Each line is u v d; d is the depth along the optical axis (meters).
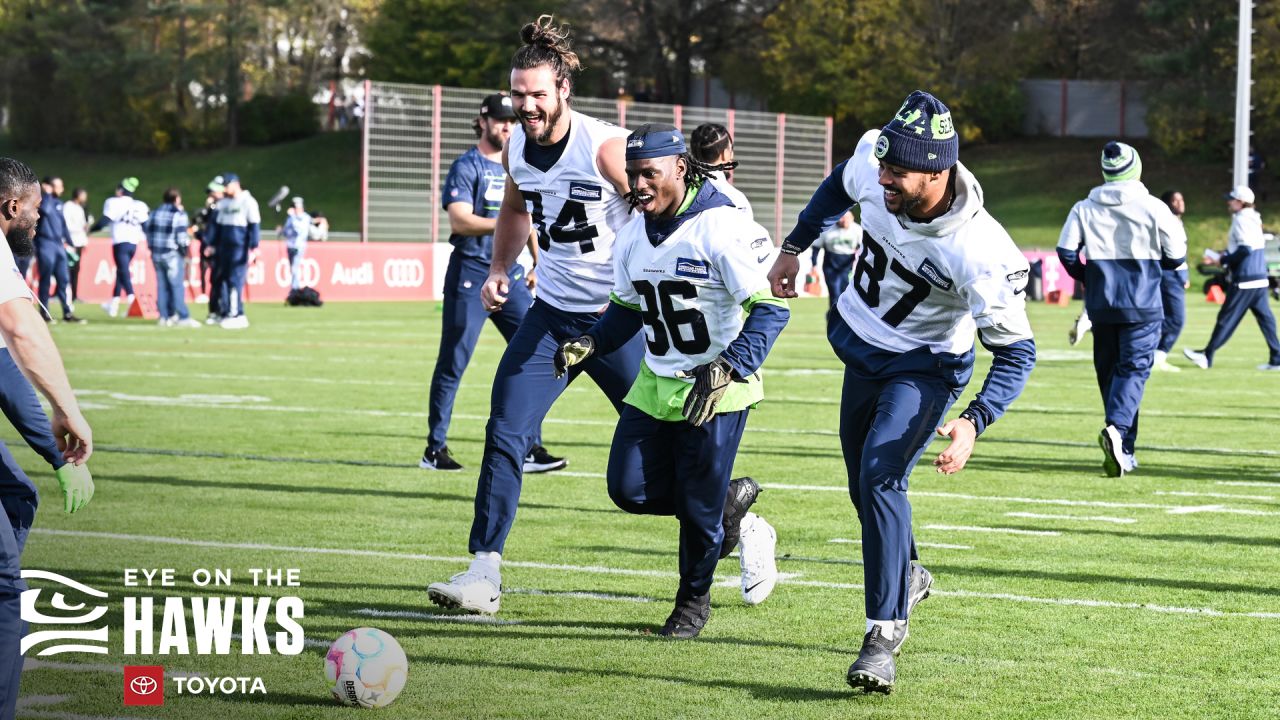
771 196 80.12
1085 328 21.12
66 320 51.06
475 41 128.25
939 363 10.76
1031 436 25.38
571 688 10.39
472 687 10.40
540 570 14.45
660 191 11.29
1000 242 10.27
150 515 17.28
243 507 17.88
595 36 128.25
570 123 13.29
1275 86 106.44
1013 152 124.44
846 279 48.22
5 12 151.62
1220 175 112.75
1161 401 31.11
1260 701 10.11
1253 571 14.58
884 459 10.43
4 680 8.45
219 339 44.84
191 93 151.50
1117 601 13.27
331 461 21.69
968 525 17.03
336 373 35.06
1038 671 10.91
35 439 10.29
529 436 12.97
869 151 10.94
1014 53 124.88
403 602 13.09
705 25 129.88
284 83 153.75
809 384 34.03
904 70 121.81
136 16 147.50
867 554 10.39
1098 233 20.81
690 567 11.91
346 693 9.89
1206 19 111.06
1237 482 20.42
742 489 12.70
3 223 10.38
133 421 26.02
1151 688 10.43
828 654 11.38
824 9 122.44
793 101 127.75
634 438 11.91
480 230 19.75
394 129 67.75
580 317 13.45
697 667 10.97
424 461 21.09
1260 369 38.75
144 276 63.12
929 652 11.45
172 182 141.00
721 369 10.84
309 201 134.00
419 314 57.84
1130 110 125.62
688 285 11.44
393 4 131.25
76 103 149.75
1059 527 16.91
